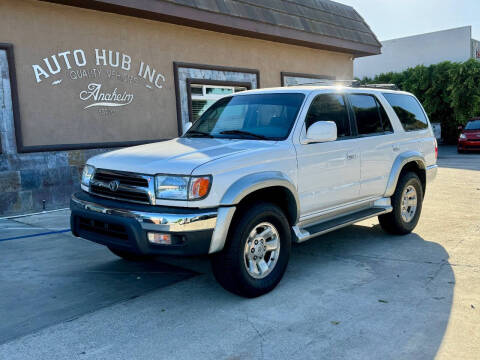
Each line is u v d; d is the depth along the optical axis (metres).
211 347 3.13
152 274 4.67
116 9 8.80
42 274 4.68
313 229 4.60
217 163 3.72
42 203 8.24
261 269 4.03
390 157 5.61
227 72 11.54
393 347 3.09
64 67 8.52
